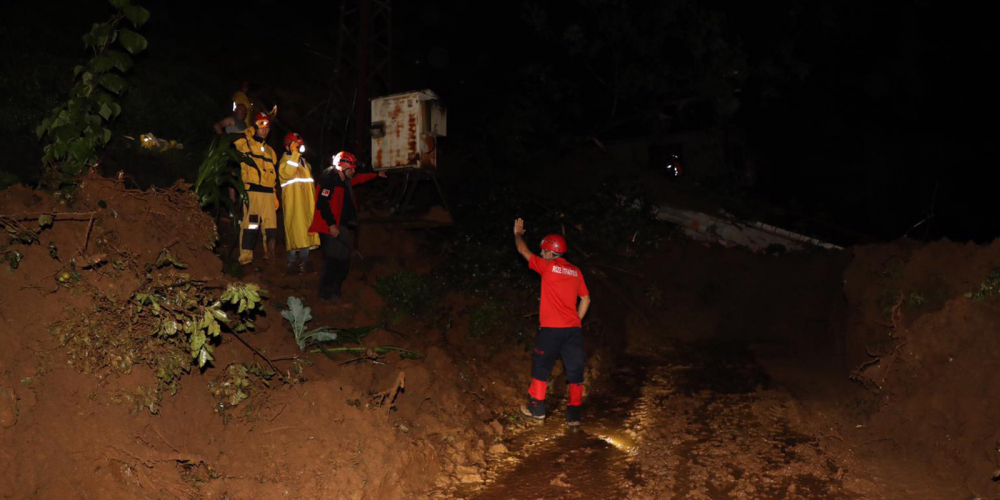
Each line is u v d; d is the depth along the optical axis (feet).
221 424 17.63
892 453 20.15
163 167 29.25
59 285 16.35
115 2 21.91
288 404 19.08
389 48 38.29
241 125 30.60
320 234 27.50
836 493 17.49
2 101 27.71
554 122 69.26
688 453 20.66
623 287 43.11
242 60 50.85
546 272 23.98
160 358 16.66
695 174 68.44
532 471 19.38
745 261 45.85
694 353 35.60
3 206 17.34
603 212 46.03
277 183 33.12
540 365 23.80
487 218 41.88
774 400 26.32
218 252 28.40
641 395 27.50
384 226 36.88
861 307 28.86
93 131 20.90
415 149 34.42
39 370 15.01
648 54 68.80
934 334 21.86
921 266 26.53
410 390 23.18
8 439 13.80
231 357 19.44
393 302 30.27
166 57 45.27
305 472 17.12
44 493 13.57
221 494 15.66
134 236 18.76
